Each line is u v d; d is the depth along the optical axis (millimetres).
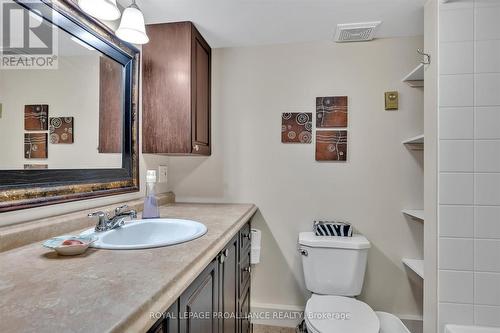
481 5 1278
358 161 1944
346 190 1957
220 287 1125
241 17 1671
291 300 2020
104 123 1404
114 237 1112
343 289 1741
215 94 2113
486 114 1278
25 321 476
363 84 1945
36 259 803
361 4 1529
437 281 1321
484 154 1280
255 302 2051
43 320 480
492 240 1275
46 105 1072
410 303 1883
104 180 1391
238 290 1482
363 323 1348
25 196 975
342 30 1810
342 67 1971
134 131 1644
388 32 1846
